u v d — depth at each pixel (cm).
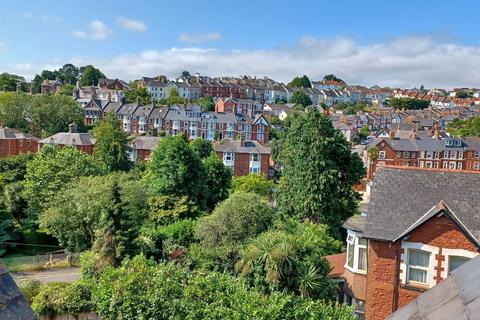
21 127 11194
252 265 2430
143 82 17962
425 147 9756
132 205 4234
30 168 5134
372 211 2148
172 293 2100
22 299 537
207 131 12169
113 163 7106
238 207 2981
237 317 1852
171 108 12756
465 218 1998
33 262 3831
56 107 11562
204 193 4778
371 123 15638
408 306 767
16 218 5141
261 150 8662
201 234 3002
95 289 2378
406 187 2186
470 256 1919
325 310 1959
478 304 593
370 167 9312
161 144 4841
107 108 13575
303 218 4212
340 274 2614
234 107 15075
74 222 4088
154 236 3516
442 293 732
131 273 2206
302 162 4216
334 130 4384
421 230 1994
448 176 2170
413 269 2039
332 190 4184
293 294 2128
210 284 2156
